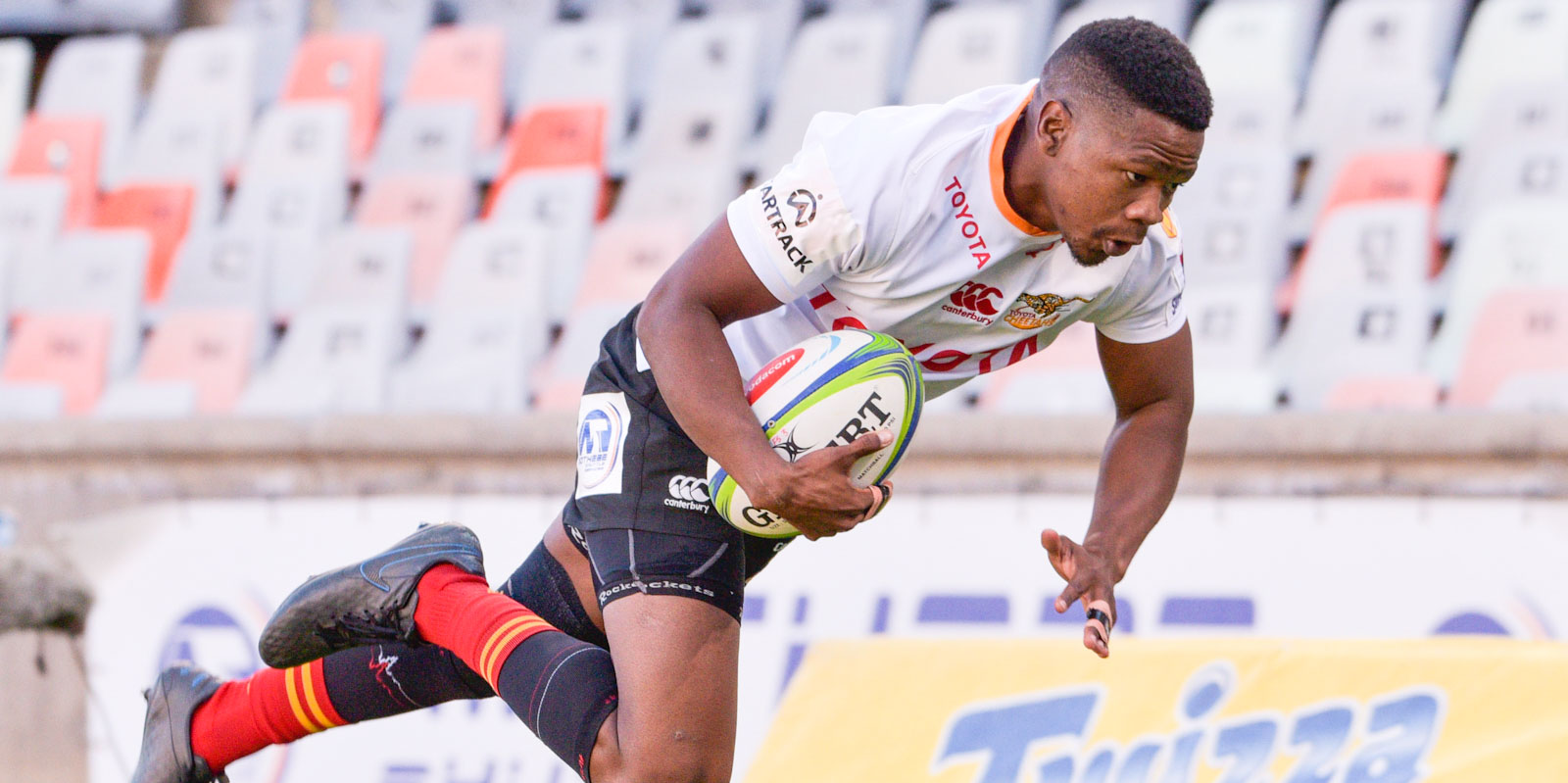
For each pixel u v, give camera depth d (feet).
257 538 55.21
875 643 41.63
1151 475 28.02
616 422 27.99
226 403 77.46
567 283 82.23
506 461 57.67
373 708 30.99
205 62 100.07
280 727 31.45
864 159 24.31
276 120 94.27
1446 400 63.67
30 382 81.41
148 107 103.76
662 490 27.30
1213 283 71.41
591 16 100.83
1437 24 80.94
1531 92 73.67
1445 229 72.74
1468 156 73.61
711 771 25.82
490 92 95.35
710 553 27.14
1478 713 33.58
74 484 61.57
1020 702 38.73
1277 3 85.10
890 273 25.17
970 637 44.09
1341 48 81.51
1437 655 34.94
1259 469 49.98
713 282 25.03
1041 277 25.63
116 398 78.43
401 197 87.81
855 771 39.32
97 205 95.09
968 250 24.73
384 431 58.44
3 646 53.36
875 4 95.14
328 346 77.97
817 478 23.48
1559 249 66.49
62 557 56.18
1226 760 35.83
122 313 84.64
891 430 24.97
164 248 90.33
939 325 26.53
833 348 25.31
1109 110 22.26
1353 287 69.31
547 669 26.84
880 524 49.39
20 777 52.65
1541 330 62.80
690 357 24.66
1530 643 35.09
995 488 51.13
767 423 24.93
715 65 91.81
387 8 102.47
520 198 85.66
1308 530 46.14
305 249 86.74
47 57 108.47
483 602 28.37
